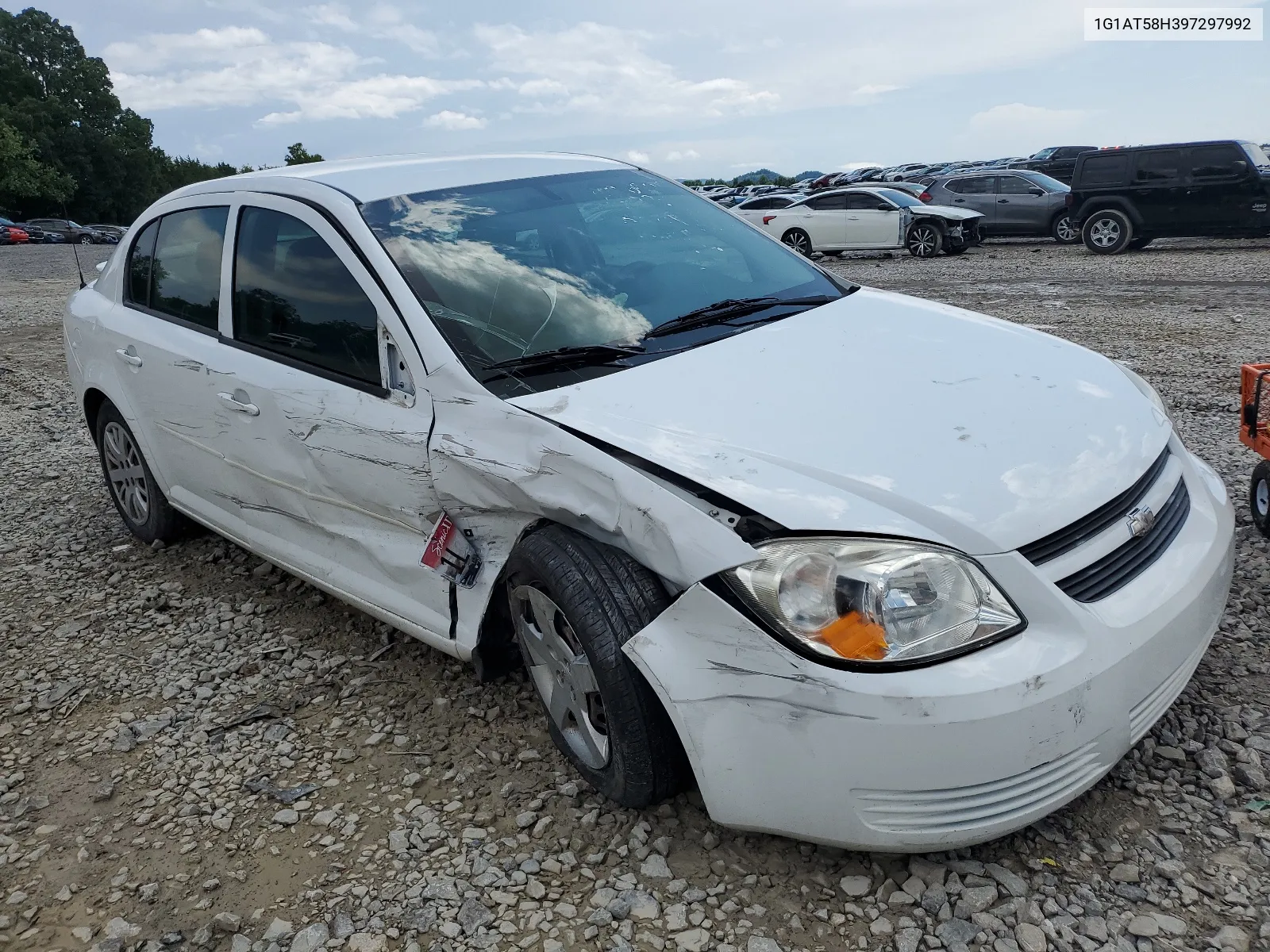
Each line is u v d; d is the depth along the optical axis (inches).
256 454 143.0
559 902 95.0
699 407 102.2
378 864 102.7
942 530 85.7
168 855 107.3
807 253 764.6
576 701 106.2
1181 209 626.2
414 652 145.2
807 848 97.4
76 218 3341.5
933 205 764.0
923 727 80.6
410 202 133.9
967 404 102.1
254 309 143.3
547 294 124.8
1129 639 88.0
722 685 88.4
